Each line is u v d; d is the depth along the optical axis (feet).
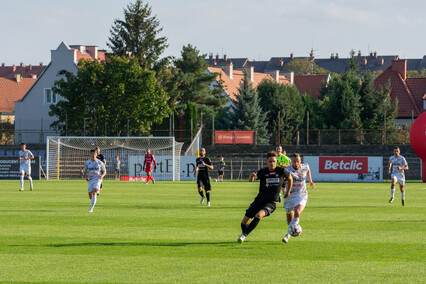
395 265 43.70
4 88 348.79
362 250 50.03
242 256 47.19
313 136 233.55
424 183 176.45
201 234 59.00
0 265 43.45
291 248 50.90
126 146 215.10
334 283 38.09
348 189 140.77
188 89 289.12
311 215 78.07
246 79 266.36
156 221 69.82
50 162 198.90
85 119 228.63
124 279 39.17
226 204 94.17
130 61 228.02
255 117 259.39
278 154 86.02
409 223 69.05
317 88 391.65
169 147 211.00
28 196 108.68
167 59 286.46
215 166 216.95
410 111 330.13
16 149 230.48
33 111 274.57
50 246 51.44
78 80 226.99
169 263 44.34
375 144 223.30
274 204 53.11
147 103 224.33
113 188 137.90
